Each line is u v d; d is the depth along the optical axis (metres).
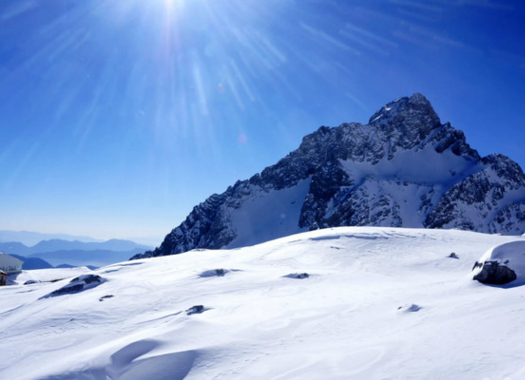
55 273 92.19
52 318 25.78
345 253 48.44
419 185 185.25
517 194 175.38
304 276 35.41
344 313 20.36
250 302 25.88
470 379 9.00
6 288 46.69
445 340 12.27
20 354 19.55
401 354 11.81
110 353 16.33
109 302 28.83
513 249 23.66
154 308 26.55
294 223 194.50
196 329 18.72
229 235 199.50
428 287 25.98
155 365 14.81
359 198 173.25
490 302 16.66
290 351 14.57
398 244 52.56
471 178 173.00
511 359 9.54
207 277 37.19
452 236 58.47
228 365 13.95
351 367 11.59
